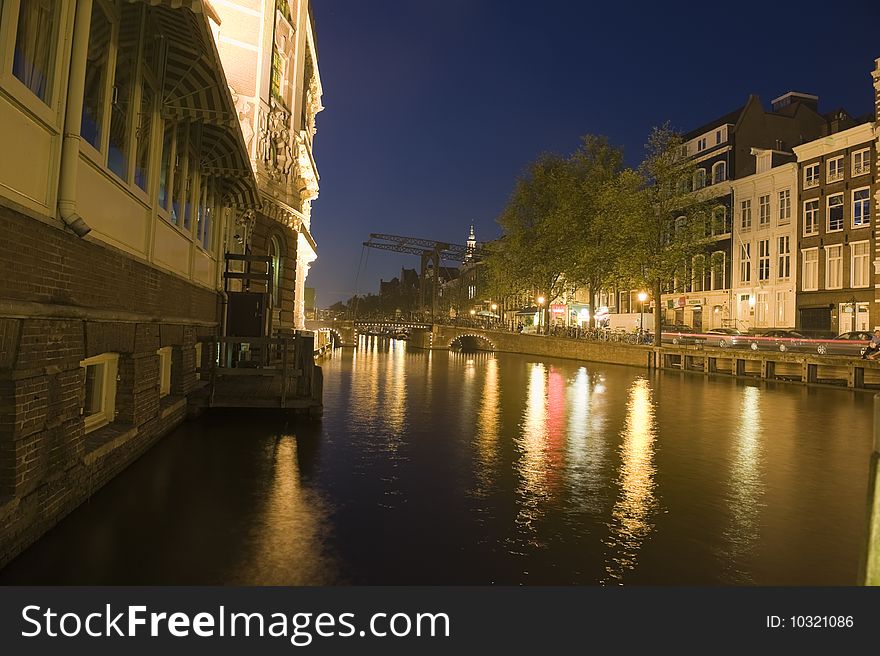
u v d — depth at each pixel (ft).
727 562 16.49
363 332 441.27
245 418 37.83
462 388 66.39
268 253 66.64
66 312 16.05
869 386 74.69
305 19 76.59
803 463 30.07
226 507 19.76
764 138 151.64
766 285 135.54
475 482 24.54
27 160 14.29
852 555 17.19
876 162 111.45
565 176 141.90
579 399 58.39
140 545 16.05
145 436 26.35
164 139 29.01
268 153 65.05
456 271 412.36
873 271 112.57
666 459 30.35
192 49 23.99
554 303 214.07
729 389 73.77
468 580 14.84
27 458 14.62
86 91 18.33
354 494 22.07
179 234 31.60
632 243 115.96
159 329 27.81
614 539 18.15
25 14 14.37
